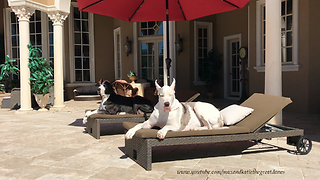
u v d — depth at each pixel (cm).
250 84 855
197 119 327
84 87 1131
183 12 515
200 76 1114
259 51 816
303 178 255
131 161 311
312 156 329
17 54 1197
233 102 955
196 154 340
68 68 1155
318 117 625
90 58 1212
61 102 842
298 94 709
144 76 1162
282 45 749
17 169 284
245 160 314
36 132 480
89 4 434
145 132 282
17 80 1119
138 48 1155
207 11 497
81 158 322
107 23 1242
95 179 254
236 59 1057
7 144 393
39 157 327
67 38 1148
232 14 1038
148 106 446
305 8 682
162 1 481
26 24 746
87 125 472
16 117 667
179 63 1099
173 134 287
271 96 365
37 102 785
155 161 312
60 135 454
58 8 796
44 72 792
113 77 1264
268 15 459
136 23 1140
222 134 309
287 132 333
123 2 458
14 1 721
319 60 671
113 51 1262
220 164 299
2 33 1226
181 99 520
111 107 436
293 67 710
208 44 1126
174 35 1095
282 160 313
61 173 271
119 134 463
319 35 664
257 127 325
